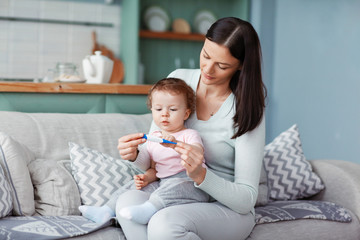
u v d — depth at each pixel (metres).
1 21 4.21
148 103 1.74
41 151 1.94
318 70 4.05
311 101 4.12
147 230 1.46
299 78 4.28
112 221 1.63
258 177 1.61
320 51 4.04
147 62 4.72
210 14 4.88
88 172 1.86
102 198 1.82
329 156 3.92
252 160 1.60
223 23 1.54
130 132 2.15
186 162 1.44
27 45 4.30
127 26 4.39
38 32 4.33
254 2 4.65
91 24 4.49
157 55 4.75
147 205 1.49
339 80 3.82
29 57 4.32
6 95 2.22
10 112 2.01
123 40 4.52
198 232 1.45
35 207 1.76
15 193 1.67
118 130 2.13
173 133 1.65
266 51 4.60
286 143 2.30
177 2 4.79
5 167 1.69
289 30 4.40
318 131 4.05
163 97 1.63
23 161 1.75
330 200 2.16
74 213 1.78
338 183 2.14
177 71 1.84
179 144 1.47
